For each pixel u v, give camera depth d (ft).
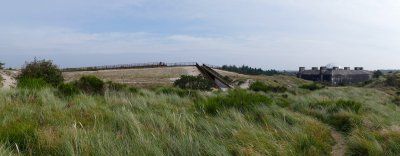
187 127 24.84
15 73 153.48
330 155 23.31
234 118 29.35
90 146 18.01
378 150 22.44
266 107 34.99
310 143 23.21
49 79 73.20
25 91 36.99
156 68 284.82
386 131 26.66
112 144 18.72
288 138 24.34
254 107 34.19
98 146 18.17
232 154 20.35
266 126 27.53
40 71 73.41
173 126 24.49
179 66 305.53
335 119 35.50
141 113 28.91
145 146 18.89
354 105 43.11
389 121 36.52
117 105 33.06
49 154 17.40
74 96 38.45
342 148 25.32
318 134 26.84
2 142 17.28
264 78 378.12
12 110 26.35
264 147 21.11
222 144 21.29
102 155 17.31
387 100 99.55
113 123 23.90
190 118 27.27
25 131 19.12
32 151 17.58
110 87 50.60
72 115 26.07
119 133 21.77
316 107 44.78
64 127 20.89
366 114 40.50
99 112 27.17
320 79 595.06
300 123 30.60
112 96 40.04
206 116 29.76
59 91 41.78
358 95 103.09
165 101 38.99
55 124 22.71
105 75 232.73
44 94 36.45
